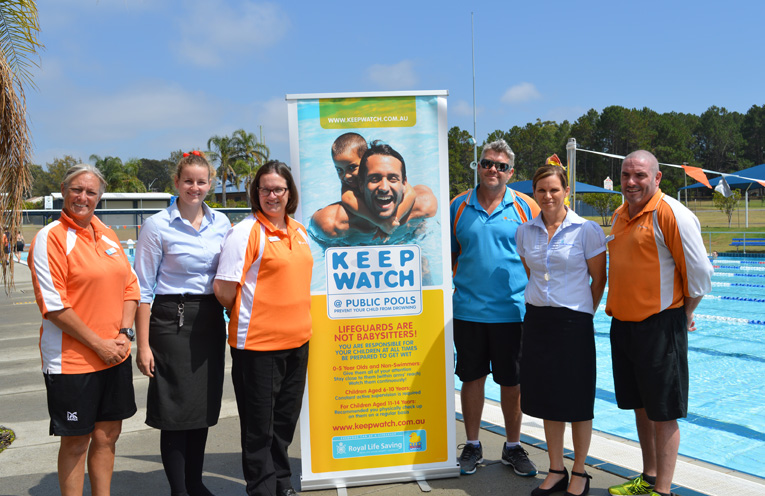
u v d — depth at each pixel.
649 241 2.96
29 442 4.16
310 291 3.25
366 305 3.41
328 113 3.36
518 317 3.52
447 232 3.47
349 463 3.41
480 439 4.08
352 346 3.40
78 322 2.59
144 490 3.36
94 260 2.68
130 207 35.16
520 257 3.41
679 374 2.97
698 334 8.88
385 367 3.43
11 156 4.04
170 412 2.89
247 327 2.94
